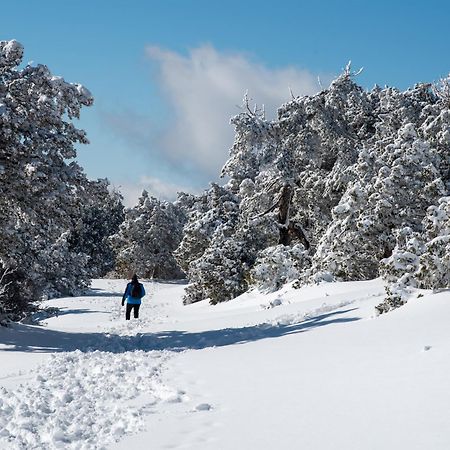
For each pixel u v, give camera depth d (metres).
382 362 7.75
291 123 35.41
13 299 23.20
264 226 37.88
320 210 37.62
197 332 17.84
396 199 25.86
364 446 4.61
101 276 94.06
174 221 84.69
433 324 10.06
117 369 10.34
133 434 5.89
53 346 15.98
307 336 12.10
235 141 34.78
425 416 5.12
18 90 16.80
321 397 6.41
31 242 24.20
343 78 36.03
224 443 5.19
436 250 14.46
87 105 17.33
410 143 27.27
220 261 39.84
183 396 7.35
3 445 6.10
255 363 9.37
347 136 36.94
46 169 16.55
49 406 7.74
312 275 26.88
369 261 26.55
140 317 30.56
